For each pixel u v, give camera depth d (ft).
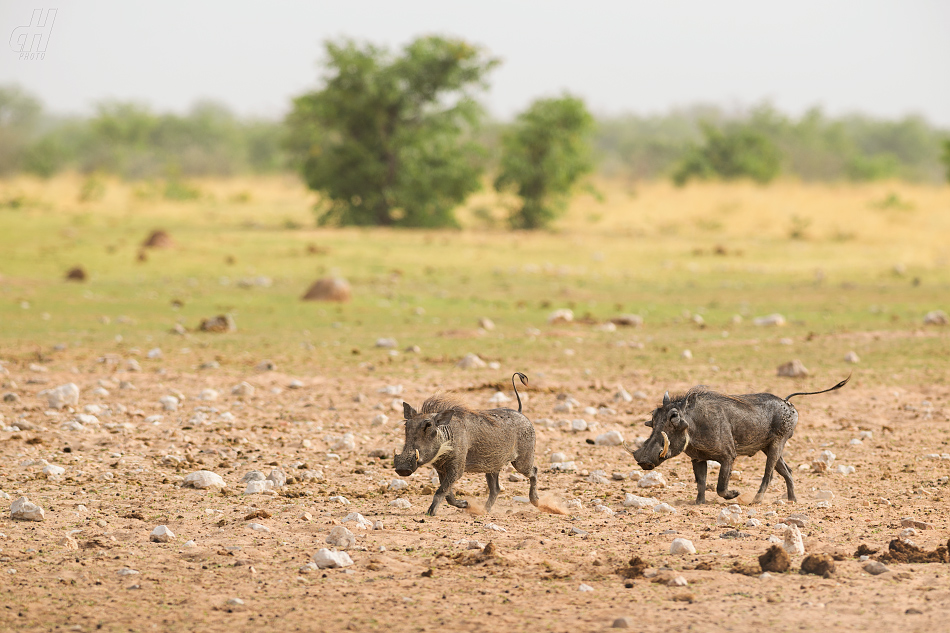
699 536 102.47
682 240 583.17
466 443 109.81
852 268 474.08
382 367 225.97
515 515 113.91
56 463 134.82
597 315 333.62
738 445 118.42
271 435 157.58
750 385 203.51
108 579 86.07
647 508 116.57
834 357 240.94
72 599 80.43
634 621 74.38
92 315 309.22
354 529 104.68
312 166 645.10
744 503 121.19
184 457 139.85
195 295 362.94
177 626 74.54
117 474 129.70
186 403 183.32
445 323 309.63
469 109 646.33
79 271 387.34
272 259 467.52
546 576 86.89
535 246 534.78
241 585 84.69
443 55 641.81
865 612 75.36
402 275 438.40
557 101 653.71
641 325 309.63
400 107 639.35
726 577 86.07
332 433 161.07
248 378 209.26
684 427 112.88
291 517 109.50
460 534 103.40
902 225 649.61
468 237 574.56
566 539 101.65
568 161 646.74
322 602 80.18
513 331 294.25
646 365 230.89
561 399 191.52
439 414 107.55
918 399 192.44
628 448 151.02
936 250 544.62
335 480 131.13
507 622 74.95
